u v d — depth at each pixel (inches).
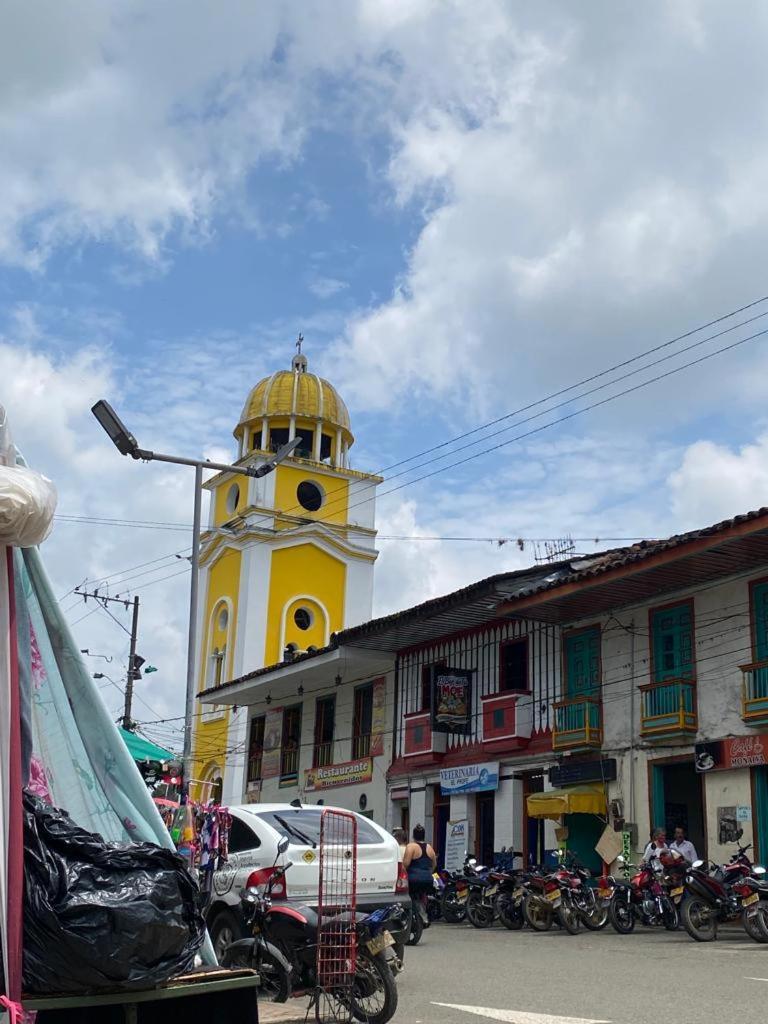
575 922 666.8
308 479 1765.5
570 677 911.7
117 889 183.8
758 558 749.3
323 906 356.8
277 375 1851.6
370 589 1758.1
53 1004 179.5
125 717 1529.3
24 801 194.5
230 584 1707.7
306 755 1267.2
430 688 1075.3
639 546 837.8
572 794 836.0
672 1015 343.3
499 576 912.3
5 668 191.5
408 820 1071.6
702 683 794.8
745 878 591.2
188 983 195.9
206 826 414.0
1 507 188.9
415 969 466.3
